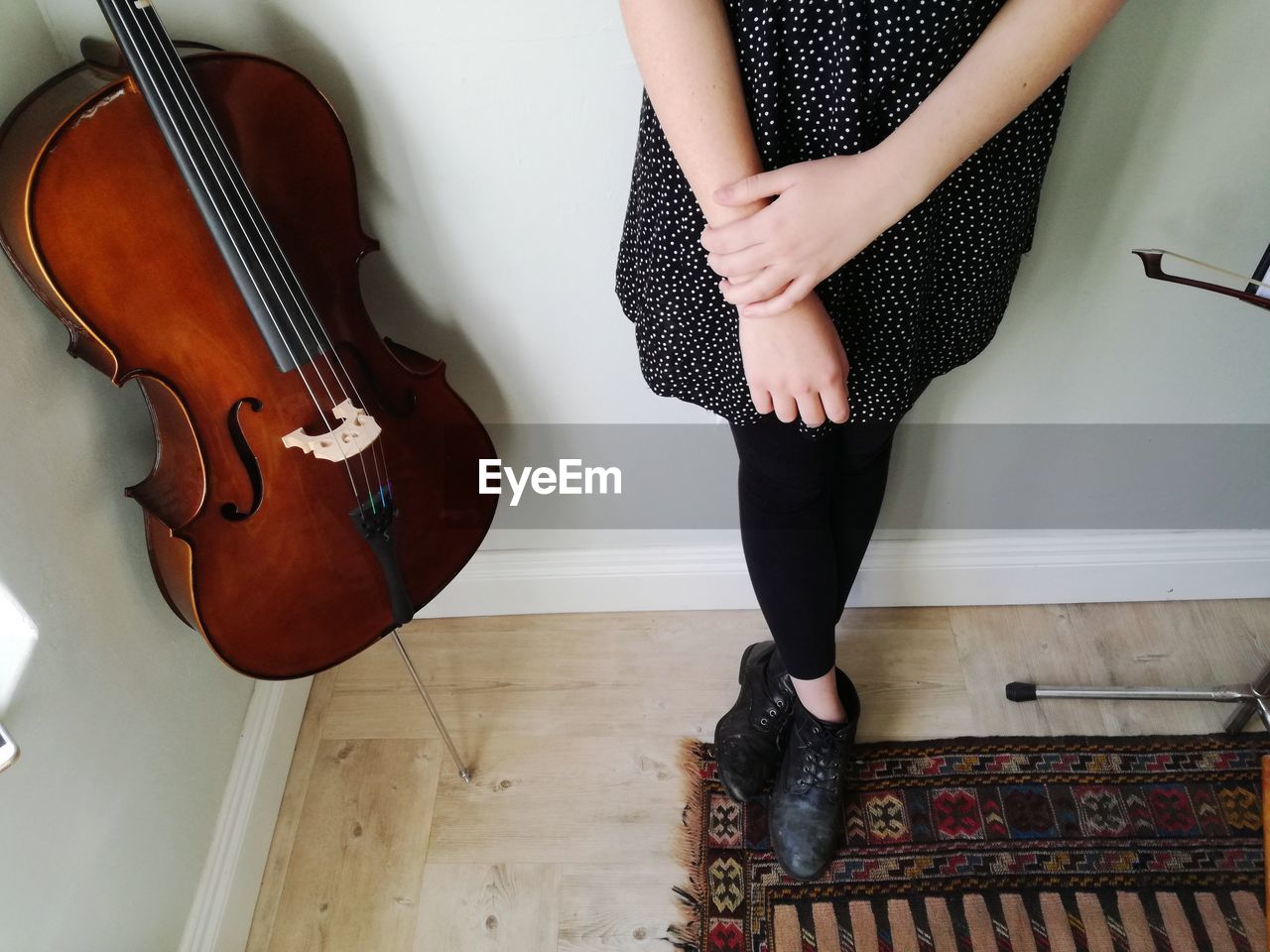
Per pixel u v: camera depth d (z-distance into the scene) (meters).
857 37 0.65
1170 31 0.88
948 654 1.44
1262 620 1.46
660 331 0.88
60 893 0.90
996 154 0.76
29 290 0.86
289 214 0.91
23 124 0.81
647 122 0.79
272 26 0.90
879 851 1.25
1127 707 1.37
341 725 1.40
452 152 0.99
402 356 1.10
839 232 0.69
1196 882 1.21
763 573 1.06
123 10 0.74
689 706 1.40
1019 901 1.20
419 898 1.24
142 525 1.05
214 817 1.19
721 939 1.19
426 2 0.88
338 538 1.04
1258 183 1.00
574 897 1.23
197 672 1.16
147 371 0.86
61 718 0.90
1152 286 1.10
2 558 0.83
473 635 1.49
